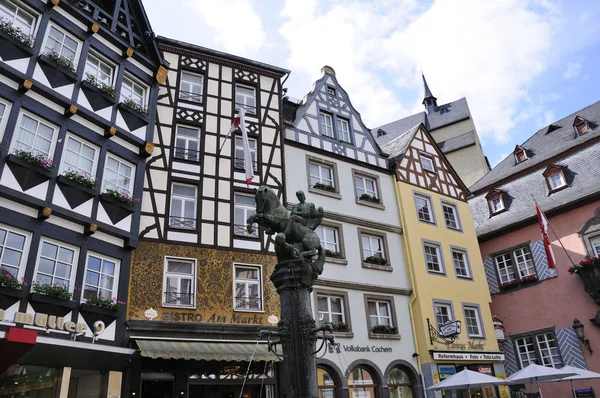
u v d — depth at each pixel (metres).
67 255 12.45
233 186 16.91
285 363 7.56
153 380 13.65
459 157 40.88
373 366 17.16
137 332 13.34
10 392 10.72
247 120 18.48
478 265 22.77
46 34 13.65
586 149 24.62
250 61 19.41
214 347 13.88
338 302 17.73
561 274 22.59
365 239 19.73
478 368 20.16
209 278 15.13
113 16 15.95
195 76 18.42
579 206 22.75
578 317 21.53
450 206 23.41
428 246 21.28
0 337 10.21
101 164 13.92
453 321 18.50
